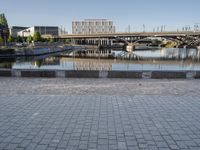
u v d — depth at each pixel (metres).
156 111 6.30
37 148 4.19
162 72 11.86
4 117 5.85
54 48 78.56
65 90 8.96
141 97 7.82
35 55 61.53
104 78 11.92
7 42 79.56
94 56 65.25
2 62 47.66
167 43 122.31
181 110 6.39
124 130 4.99
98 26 153.00
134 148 4.18
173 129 5.05
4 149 4.16
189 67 37.56
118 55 68.38
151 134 4.79
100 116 5.89
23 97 7.84
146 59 54.44
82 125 5.28
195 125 5.29
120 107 6.67
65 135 4.74
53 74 12.32
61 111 6.30
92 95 8.10
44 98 7.71
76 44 125.12
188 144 4.34
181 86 9.74
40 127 5.18
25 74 12.45
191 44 94.31
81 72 12.17
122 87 9.53
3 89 9.16
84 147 4.22
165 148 4.18
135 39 96.25
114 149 4.14
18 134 4.81
